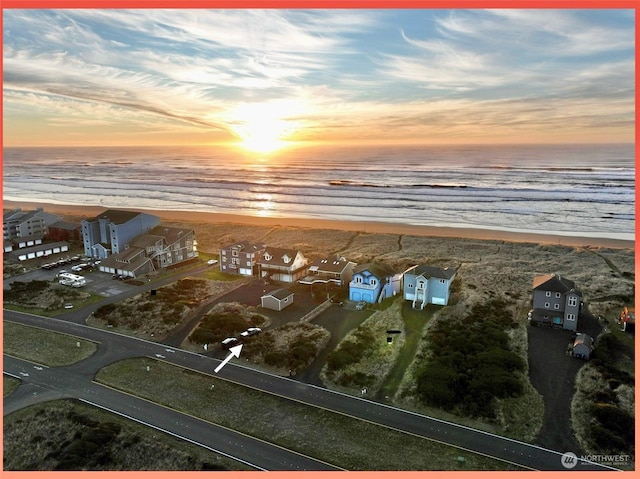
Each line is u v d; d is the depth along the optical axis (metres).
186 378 39.09
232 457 29.31
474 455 29.69
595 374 39.06
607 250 78.88
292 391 37.34
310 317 51.50
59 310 53.28
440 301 54.62
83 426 32.12
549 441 31.16
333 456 29.55
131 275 64.88
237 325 48.38
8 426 32.16
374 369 40.53
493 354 41.28
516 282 62.34
